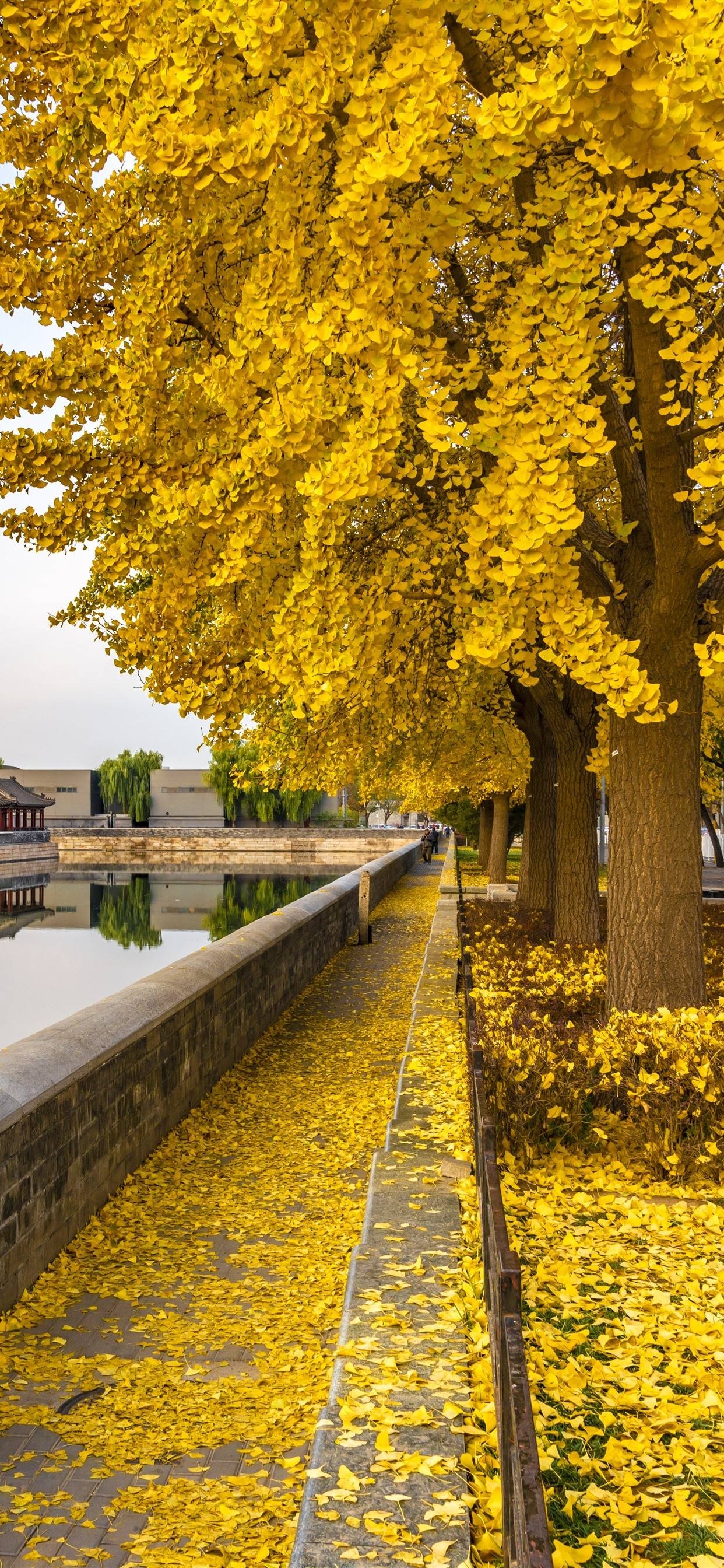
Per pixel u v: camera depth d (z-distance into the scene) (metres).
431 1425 2.60
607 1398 3.09
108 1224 5.55
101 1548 2.95
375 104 3.56
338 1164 6.56
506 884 24.58
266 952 10.80
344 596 5.30
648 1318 3.70
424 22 3.56
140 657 7.25
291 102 3.58
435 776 19.14
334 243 4.00
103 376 5.70
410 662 8.34
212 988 8.37
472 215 4.39
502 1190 5.10
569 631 4.91
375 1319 3.23
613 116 3.33
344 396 4.77
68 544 6.13
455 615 7.58
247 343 4.64
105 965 27.41
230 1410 3.70
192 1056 7.75
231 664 7.00
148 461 6.00
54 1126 5.05
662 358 4.46
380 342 4.24
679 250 4.95
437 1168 4.72
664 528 5.91
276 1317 4.46
